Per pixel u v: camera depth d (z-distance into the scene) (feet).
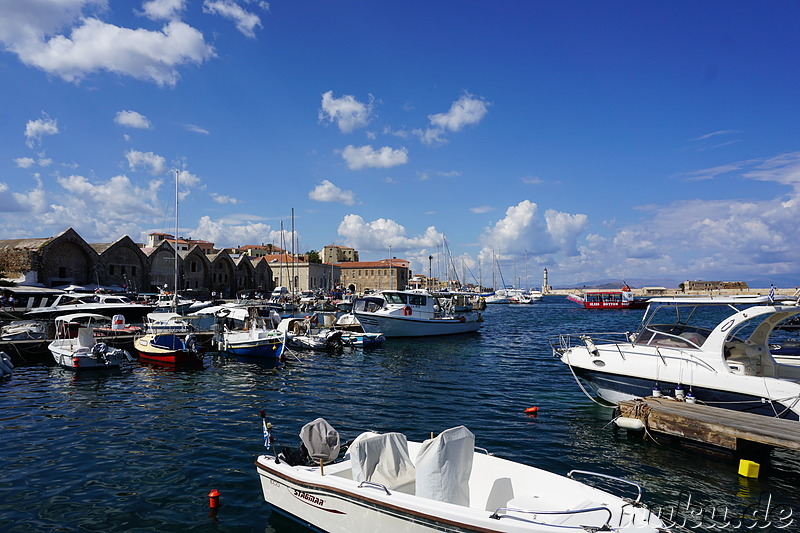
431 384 68.69
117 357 81.51
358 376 75.72
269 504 29.73
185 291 246.06
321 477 26.23
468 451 24.30
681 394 44.70
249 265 339.57
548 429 46.29
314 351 104.47
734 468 36.37
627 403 43.42
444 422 48.96
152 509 30.22
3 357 78.38
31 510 30.14
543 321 196.34
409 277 503.61
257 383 70.33
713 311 212.23
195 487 33.35
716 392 43.42
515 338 129.70
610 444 41.70
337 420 49.96
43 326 110.93
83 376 76.02
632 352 48.93
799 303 46.21
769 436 33.94
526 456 39.09
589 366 51.11
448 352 103.60
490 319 210.18
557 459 38.34
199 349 90.02
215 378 74.49
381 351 105.40
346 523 24.85
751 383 41.55
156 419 50.62
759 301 45.21
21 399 60.54
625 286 292.81
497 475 26.89
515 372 78.48
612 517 21.75
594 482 34.19
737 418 38.17
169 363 83.82
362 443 25.31
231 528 27.86
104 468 36.81
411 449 30.14
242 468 36.73
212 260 301.02
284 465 28.63
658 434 41.65
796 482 34.09
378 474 25.57
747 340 48.83
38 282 203.00
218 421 49.78
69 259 218.38
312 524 26.78
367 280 485.56
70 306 146.20
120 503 31.04
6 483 34.17
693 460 37.93
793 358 54.08
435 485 23.22
